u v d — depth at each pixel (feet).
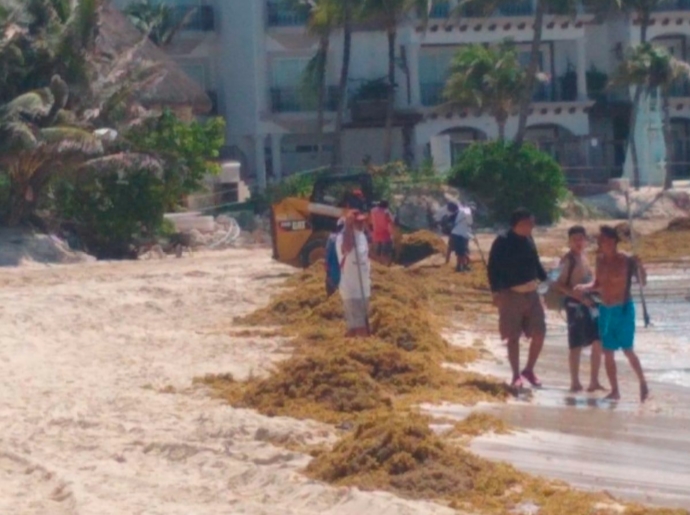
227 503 92.12
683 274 287.69
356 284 162.50
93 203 375.66
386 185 460.55
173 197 392.47
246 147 559.79
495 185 479.41
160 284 258.37
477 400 132.77
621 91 600.80
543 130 598.34
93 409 127.95
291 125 556.51
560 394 138.31
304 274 250.78
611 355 135.03
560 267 143.23
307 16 538.47
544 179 481.87
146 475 101.19
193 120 436.76
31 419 123.13
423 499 91.50
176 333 190.49
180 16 556.10
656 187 549.54
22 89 364.58
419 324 168.45
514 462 103.14
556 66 592.60
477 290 254.47
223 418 120.06
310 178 464.24
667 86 550.77
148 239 387.96
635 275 138.62
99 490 95.81
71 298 229.66
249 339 180.55
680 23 605.31
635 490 93.61
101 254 379.55
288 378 130.31
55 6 371.15
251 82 551.59
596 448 108.78
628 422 121.29
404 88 563.07
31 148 344.49
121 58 382.22
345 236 162.20
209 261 339.57
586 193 541.34
